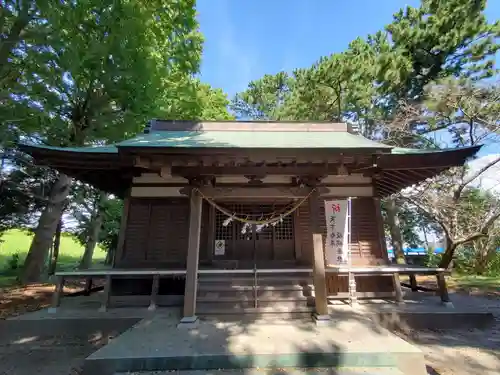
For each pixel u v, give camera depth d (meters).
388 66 13.66
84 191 14.58
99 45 6.95
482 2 12.71
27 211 14.47
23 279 11.12
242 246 7.49
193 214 5.59
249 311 5.68
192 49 10.80
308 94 15.71
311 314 5.56
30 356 4.77
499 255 14.67
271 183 6.34
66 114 9.09
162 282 6.90
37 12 6.55
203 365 3.78
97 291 8.67
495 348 4.94
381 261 7.14
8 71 7.03
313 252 5.54
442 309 6.05
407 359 3.84
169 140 6.41
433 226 18.50
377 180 7.93
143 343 4.22
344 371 3.71
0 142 7.35
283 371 3.72
